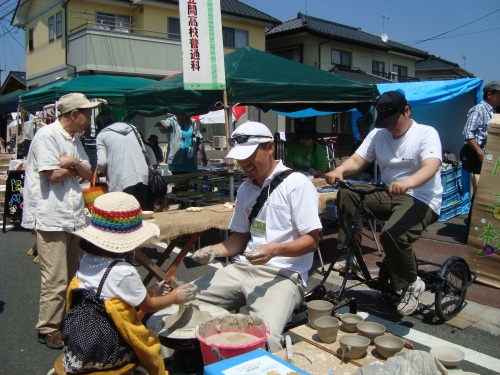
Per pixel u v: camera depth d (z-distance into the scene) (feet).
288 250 8.78
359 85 19.58
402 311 12.15
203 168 33.04
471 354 11.49
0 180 32.07
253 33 70.95
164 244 22.99
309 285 16.40
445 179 26.99
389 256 11.82
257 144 9.13
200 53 16.37
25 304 15.29
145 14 61.87
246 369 6.27
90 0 61.11
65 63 61.31
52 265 11.64
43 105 36.50
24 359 11.45
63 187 11.55
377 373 6.14
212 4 16.49
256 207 9.59
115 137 16.78
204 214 14.20
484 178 15.94
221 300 10.14
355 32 82.17
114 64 58.29
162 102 19.12
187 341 8.83
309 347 8.31
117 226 7.27
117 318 6.95
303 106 26.07
